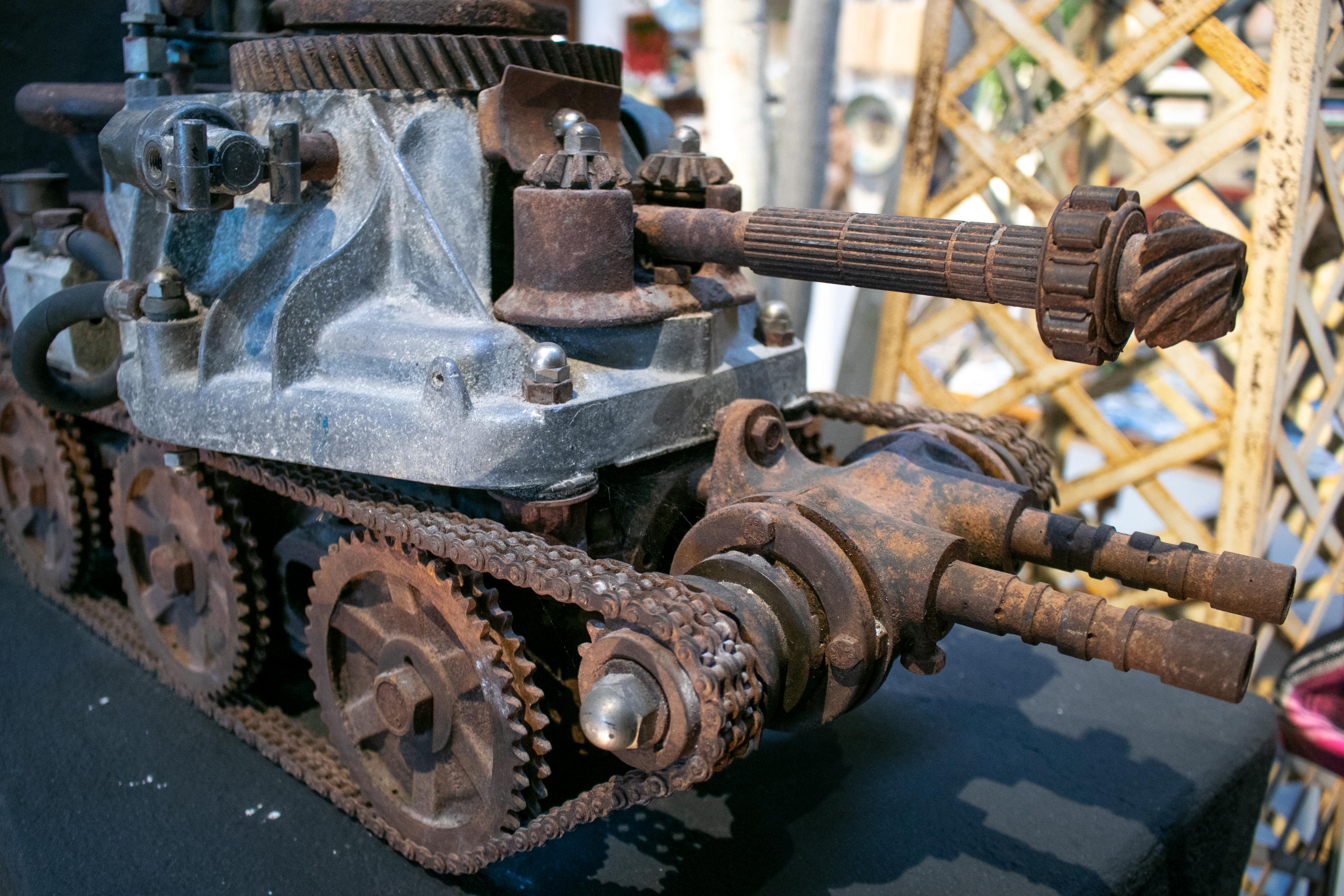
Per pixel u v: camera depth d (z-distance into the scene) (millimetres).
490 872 478
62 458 614
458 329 455
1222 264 380
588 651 406
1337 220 648
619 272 467
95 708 577
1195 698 598
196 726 567
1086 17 745
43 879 469
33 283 597
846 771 537
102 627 628
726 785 528
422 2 482
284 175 472
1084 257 381
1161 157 630
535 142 480
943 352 1200
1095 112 645
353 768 496
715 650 387
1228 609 425
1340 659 617
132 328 512
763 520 431
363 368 462
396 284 482
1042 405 772
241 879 475
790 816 509
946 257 418
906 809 513
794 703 428
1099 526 452
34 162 793
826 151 835
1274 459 650
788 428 562
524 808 438
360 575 475
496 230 496
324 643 493
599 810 413
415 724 457
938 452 507
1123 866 483
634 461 469
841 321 1099
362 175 487
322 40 486
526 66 485
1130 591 710
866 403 607
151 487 565
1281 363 612
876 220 434
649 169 508
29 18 760
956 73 684
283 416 465
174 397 494
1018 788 528
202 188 451
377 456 447
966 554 442
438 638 459
